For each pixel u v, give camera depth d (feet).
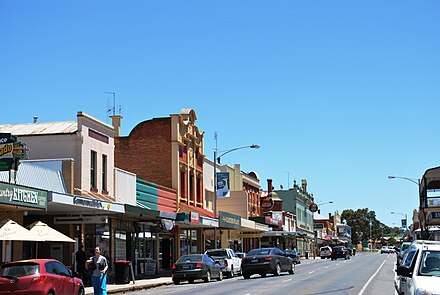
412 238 252.83
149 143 166.71
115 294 91.66
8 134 83.35
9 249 90.38
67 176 105.50
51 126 120.47
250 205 246.47
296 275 130.52
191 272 115.24
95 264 69.77
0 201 75.46
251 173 262.88
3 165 82.07
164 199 154.92
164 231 144.36
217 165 208.95
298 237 313.53
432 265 45.24
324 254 318.45
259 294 81.00
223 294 82.53
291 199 331.16
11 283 61.82
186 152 173.78
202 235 178.29
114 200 125.29
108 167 124.77
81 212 104.63
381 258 284.82
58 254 106.63
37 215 105.09
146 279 123.44
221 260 133.90
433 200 153.17
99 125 121.90
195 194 179.42
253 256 126.31
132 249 130.52
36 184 96.68
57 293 65.00
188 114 175.83
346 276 126.00
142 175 165.78
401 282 51.44
